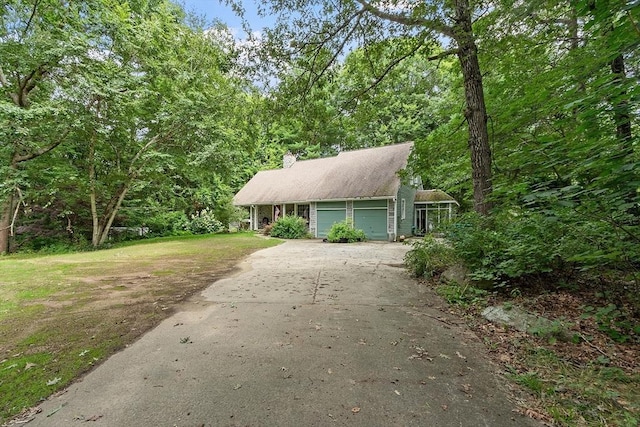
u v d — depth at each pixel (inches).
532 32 245.1
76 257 370.0
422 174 358.9
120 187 572.7
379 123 835.4
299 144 1088.8
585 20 180.4
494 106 277.3
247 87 280.5
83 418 74.1
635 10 96.3
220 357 106.0
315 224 732.0
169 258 352.5
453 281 196.9
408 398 82.9
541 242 160.7
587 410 77.9
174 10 620.4
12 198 474.0
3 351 109.7
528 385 89.4
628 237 121.8
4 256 421.1
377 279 230.4
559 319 131.5
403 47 252.1
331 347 114.4
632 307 136.6
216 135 577.0
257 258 348.8
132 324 137.4
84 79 399.2
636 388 86.7
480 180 226.1
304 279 231.3
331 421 73.4
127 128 522.9
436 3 191.5
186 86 536.1
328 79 288.7
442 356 108.3
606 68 168.6
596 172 122.5
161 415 75.3
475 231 197.3
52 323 138.3
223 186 884.0
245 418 74.2
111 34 436.1
